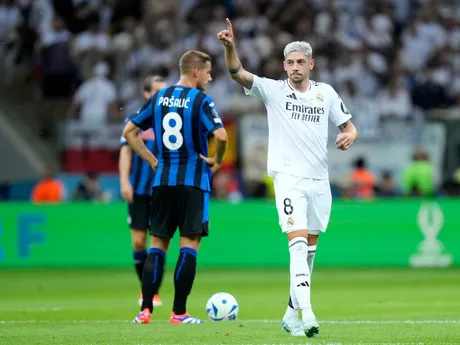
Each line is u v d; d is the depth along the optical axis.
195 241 29.95
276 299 41.16
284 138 25.70
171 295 42.91
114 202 66.25
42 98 76.62
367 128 67.94
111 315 34.94
